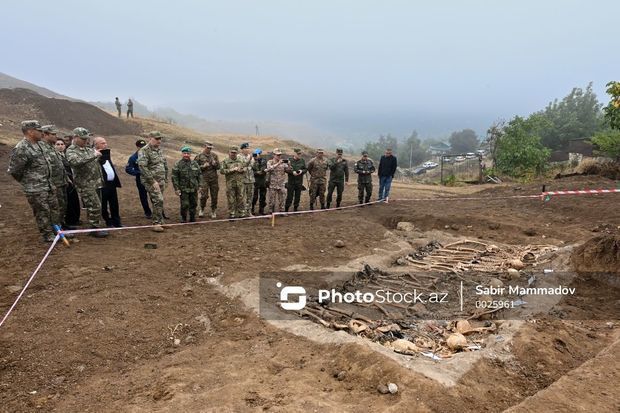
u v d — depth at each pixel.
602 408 3.84
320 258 8.24
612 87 14.34
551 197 14.15
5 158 16.06
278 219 10.99
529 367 4.74
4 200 10.98
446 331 5.81
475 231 10.96
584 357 5.05
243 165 10.18
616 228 10.02
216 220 10.30
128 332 5.09
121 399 3.91
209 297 6.18
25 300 5.55
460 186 22.44
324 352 4.84
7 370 4.26
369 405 3.85
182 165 9.28
